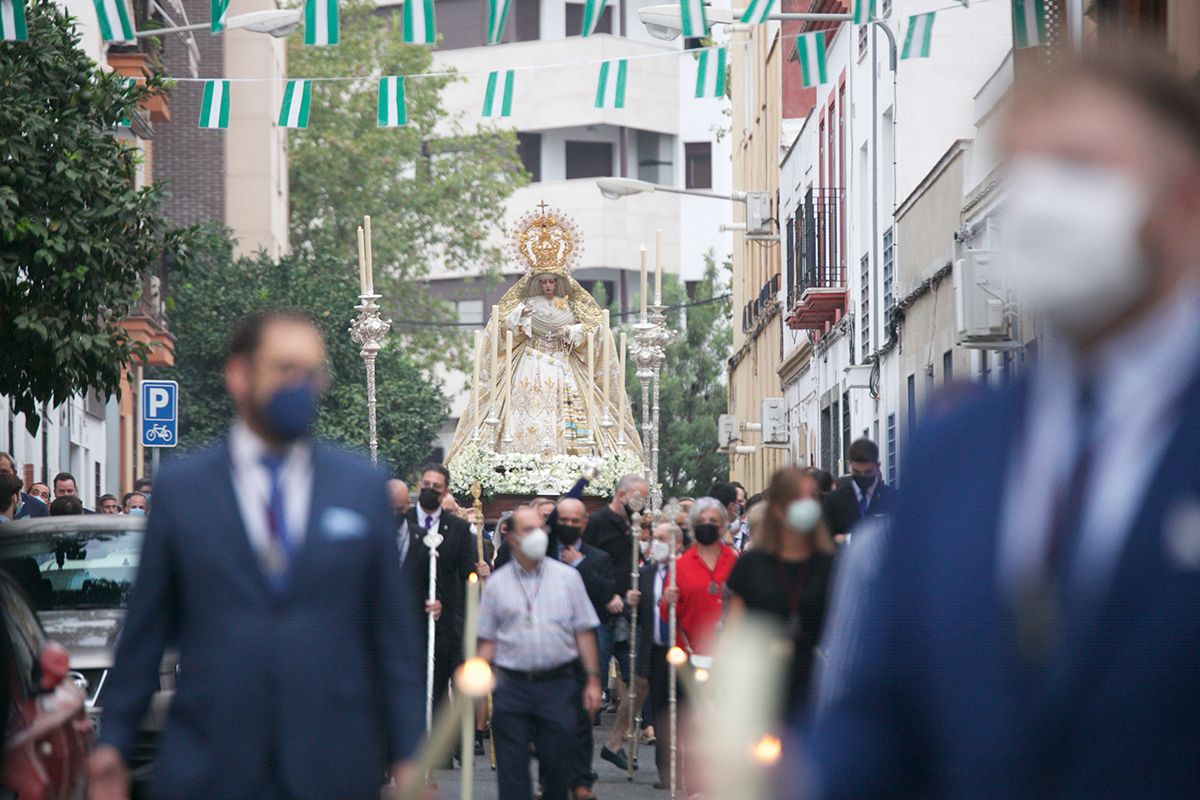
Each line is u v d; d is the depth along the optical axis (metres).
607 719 28.94
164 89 26.81
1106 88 3.04
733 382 70.00
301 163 88.25
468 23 103.50
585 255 101.56
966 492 3.10
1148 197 3.00
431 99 88.88
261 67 79.44
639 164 104.25
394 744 7.29
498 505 38.91
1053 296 3.04
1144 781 2.93
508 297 41.28
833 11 42.84
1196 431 2.95
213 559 7.15
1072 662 2.95
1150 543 2.93
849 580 3.39
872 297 37.00
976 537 3.06
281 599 7.14
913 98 34.59
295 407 7.21
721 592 17.52
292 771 7.04
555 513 20.86
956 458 3.13
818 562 12.98
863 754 3.22
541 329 41.00
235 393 7.36
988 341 24.50
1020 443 3.10
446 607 19.84
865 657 3.22
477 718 20.88
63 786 9.67
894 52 34.69
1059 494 3.02
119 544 16.58
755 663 2.87
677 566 17.61
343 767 7.14
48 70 25.80
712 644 13.58
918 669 3.13
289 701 7.06
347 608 7.21
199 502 7.22
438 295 103.00
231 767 7.04
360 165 88.00
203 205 76.31
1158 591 2.92
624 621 22.81
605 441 40.53
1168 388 3.00
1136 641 2.92
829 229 42.78
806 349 48.44
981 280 24.25
